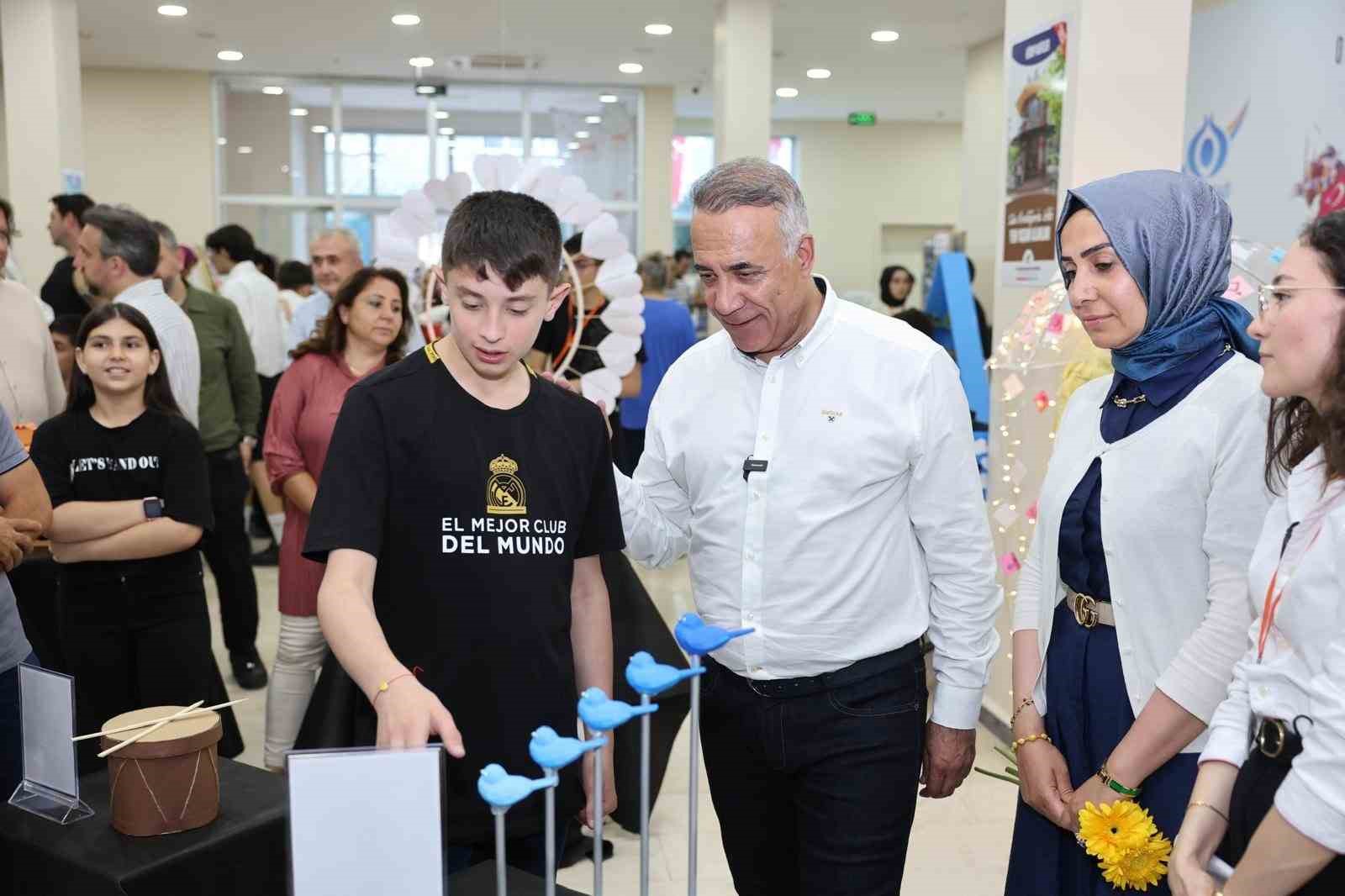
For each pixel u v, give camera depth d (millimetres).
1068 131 3195
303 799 1045
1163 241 1535
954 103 11984
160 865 1522
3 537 1996
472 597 1491
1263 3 4543
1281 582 1284
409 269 2525
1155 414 1589
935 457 1680
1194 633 1534
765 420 1719
